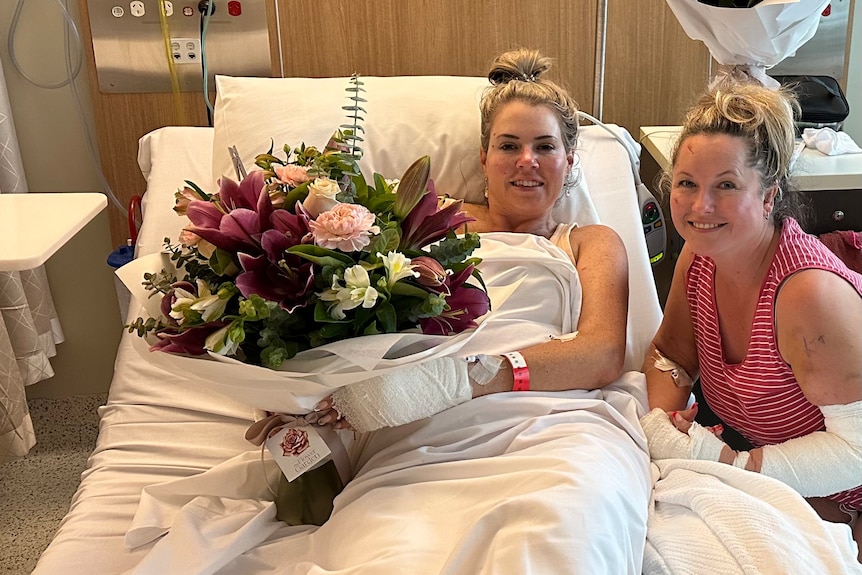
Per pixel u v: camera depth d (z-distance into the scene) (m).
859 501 1.38
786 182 1.34
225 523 1.15
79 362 2.56
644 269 1.80
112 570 1.12
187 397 1.49
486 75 2.23
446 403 1.20
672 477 1.25
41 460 2.28
